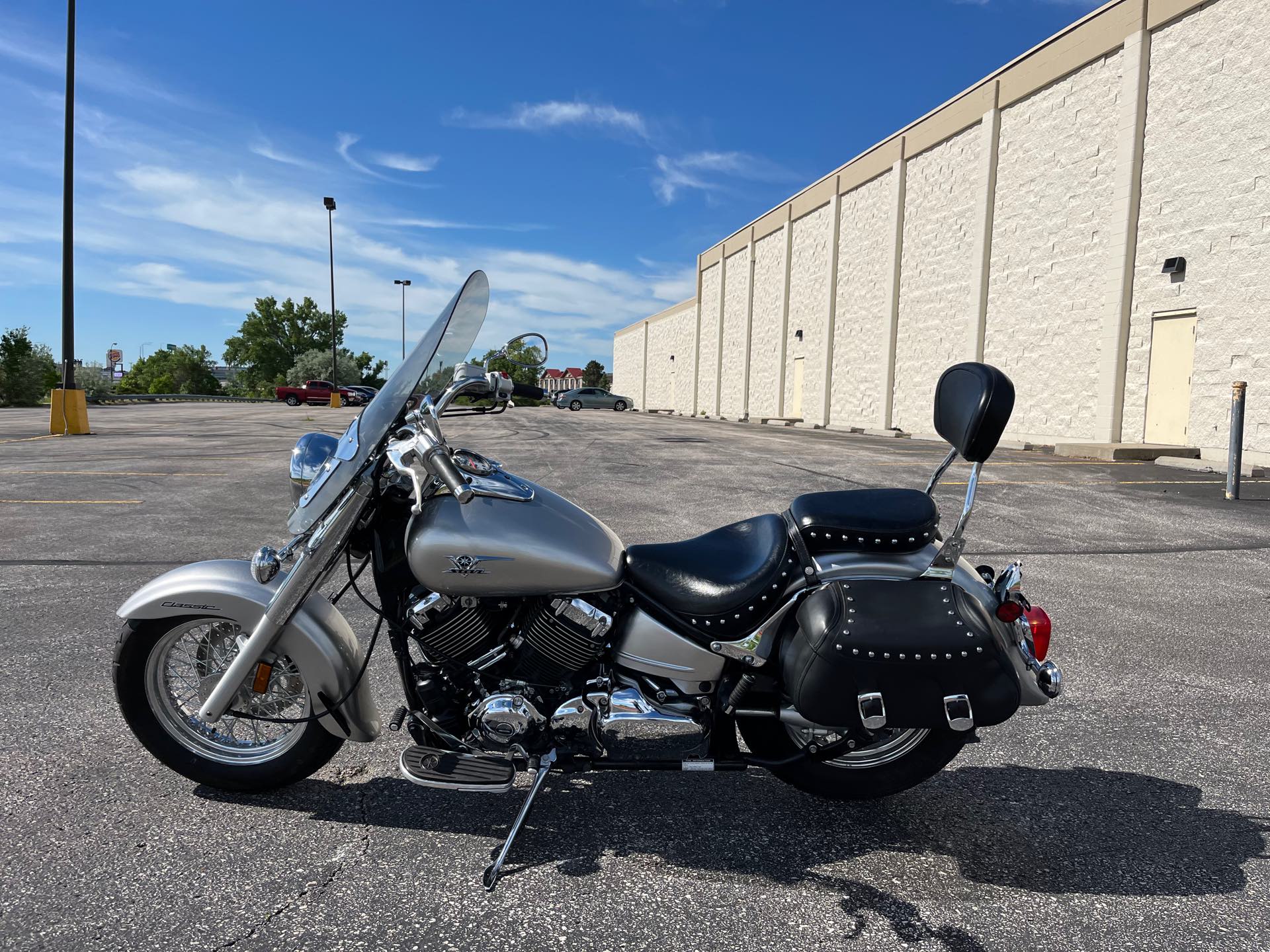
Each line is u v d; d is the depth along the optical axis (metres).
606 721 2.48
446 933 2.12
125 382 81.38
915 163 21.38
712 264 40.06
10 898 2.21
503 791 2.54
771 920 2.20
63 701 3.50
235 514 7.73
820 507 2.51
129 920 2.13
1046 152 16.36
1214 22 12.64
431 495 2.52
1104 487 9.82
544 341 2.58
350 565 2.81
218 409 37.09
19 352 39.44
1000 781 3.01
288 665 2.84
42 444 15.40
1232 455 8.95
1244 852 2.55
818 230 27.73
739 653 2.45
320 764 2.80
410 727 2.60
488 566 2.38
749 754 2.77
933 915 2.24
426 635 2.50
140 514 7.75
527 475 10.49
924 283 20.97
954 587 2.41
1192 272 13.10
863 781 2.71
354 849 2.50
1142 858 2.52
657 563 2.53
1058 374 16.12
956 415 2.37
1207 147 12.82
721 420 32.25
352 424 2.68
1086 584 5.58
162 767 2.98
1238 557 6.35
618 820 2.71
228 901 2.23
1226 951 2.10
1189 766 3.12
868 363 24.00
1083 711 3.60
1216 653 4.30
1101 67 14.87
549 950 2.07
